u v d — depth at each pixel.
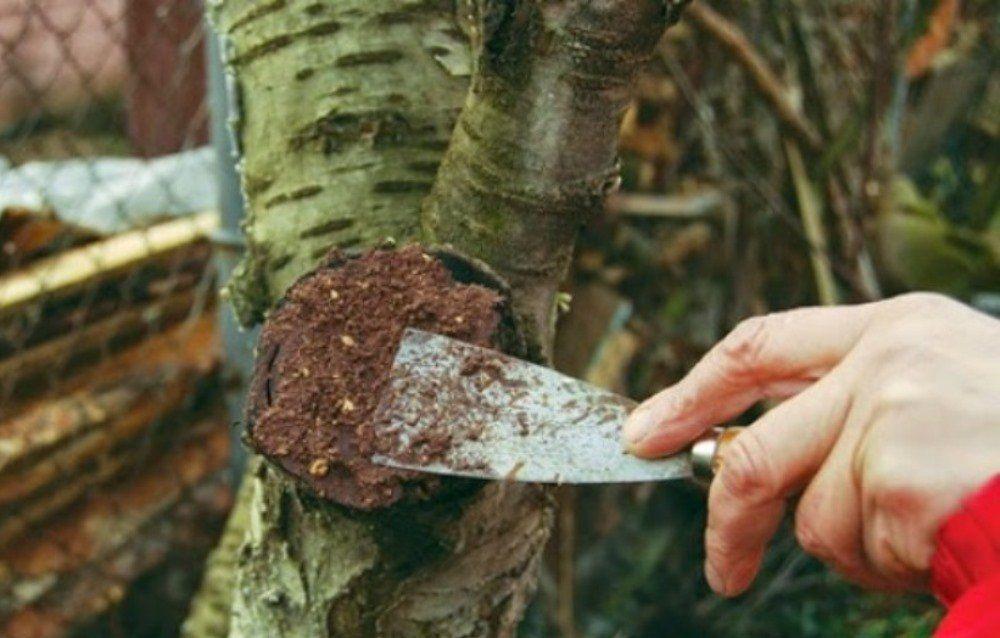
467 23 0.68
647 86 1.87
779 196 1.92
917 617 1.64
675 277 1.94
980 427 0.49
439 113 0.69
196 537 1.54
